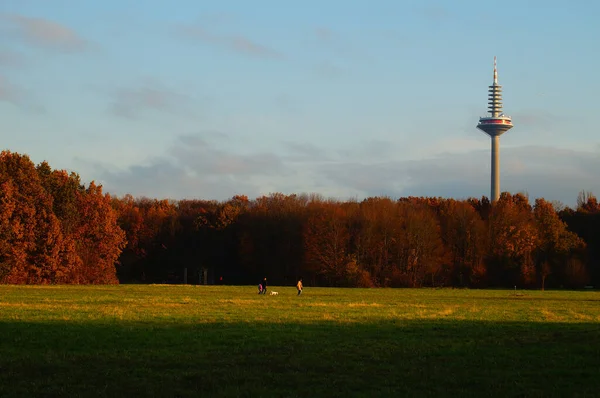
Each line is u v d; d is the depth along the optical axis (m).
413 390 22.28
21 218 102.00
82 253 113.25
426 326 41.16
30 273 102.94
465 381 23.62
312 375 24.38
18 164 105.31
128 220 148.62
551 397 21.39
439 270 130.88
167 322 41.09
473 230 133.25
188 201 177.75
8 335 33.66
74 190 114.38
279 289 99.06
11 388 21.91
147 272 152.25
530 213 139.75
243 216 150.25
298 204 154.00
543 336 36.72
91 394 21.30
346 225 134.62
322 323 41.88
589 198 162.00
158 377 23.81
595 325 43.75
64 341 31.80
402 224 133.88
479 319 47.09
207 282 149.38
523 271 126.12
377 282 128.88
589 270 128.50
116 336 33.88
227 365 26.11
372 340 33.69
